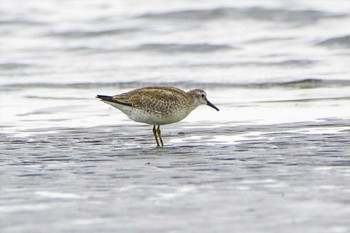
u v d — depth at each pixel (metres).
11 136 18.05
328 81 26.30
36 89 26.69
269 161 14.34
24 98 24.69
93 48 34.41
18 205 11.30
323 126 18.44
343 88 25.19
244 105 22.39
